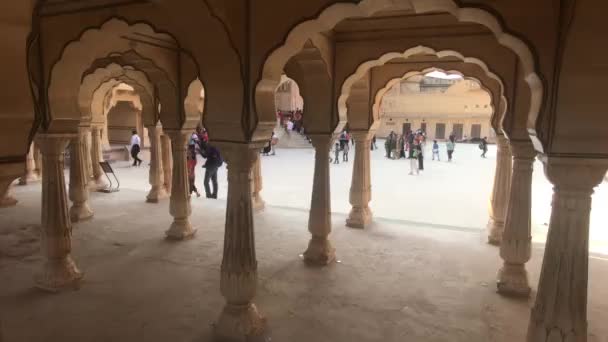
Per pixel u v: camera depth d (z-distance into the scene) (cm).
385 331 352
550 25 227
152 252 535
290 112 2836
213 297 409
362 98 623
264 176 1325
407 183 1227
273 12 285
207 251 541
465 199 994
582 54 216
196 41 302
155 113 792
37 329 345
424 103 3116
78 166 673
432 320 372
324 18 283
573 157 227
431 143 2903
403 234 632
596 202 977
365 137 645
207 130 314
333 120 481
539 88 235
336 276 467
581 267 242
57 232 415
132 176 1228
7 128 149
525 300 413
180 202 591
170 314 374
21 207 746
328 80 473
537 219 794
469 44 418
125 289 425
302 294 420
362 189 664
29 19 151
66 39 371
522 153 409
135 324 356
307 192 1050
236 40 292
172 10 294
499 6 235
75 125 405
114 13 365
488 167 1641
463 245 583
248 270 330
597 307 401
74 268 435
